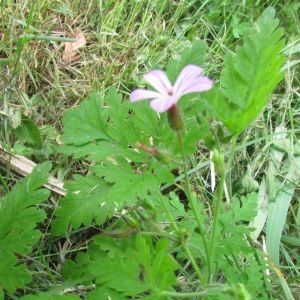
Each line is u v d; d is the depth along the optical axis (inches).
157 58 7.8
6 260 4.5
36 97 7.0
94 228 6.2
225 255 5.3
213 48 8.1
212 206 6.9
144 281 4.3
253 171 7.3
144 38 7.9
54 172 6.5
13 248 4.5
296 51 8.4
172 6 8.5
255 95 4.4
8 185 6.3
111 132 4.9
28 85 7.1
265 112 7.9
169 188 6.9
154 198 5.6
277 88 8.2
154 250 4.8
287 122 7.9
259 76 4.4
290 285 6.1
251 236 6.7
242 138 7.5
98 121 4.9
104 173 4.6
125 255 4.4
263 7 9.1
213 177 6.9
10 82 6.8
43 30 7.6
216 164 4.3
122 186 4.5
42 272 5.7
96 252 5.1
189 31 8.4
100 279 4.3
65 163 6.5
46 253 6.0
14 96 6.8
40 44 7.3
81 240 6.2
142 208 5.7
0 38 7.3
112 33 7.7
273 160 7.4
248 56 4.4
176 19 8.2
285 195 7.1
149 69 7.6
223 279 6.1
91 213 4.9
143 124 4.8
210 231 6.2
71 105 7.2
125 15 8.1
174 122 4.1
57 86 7.1
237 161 7.3
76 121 4.9
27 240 4.5
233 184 7.3
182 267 6.1
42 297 4.4
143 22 8.0
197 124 4.6
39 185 4.7
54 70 7.3
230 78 4.5
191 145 4.4
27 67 7.0
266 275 5.7
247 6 9.0
